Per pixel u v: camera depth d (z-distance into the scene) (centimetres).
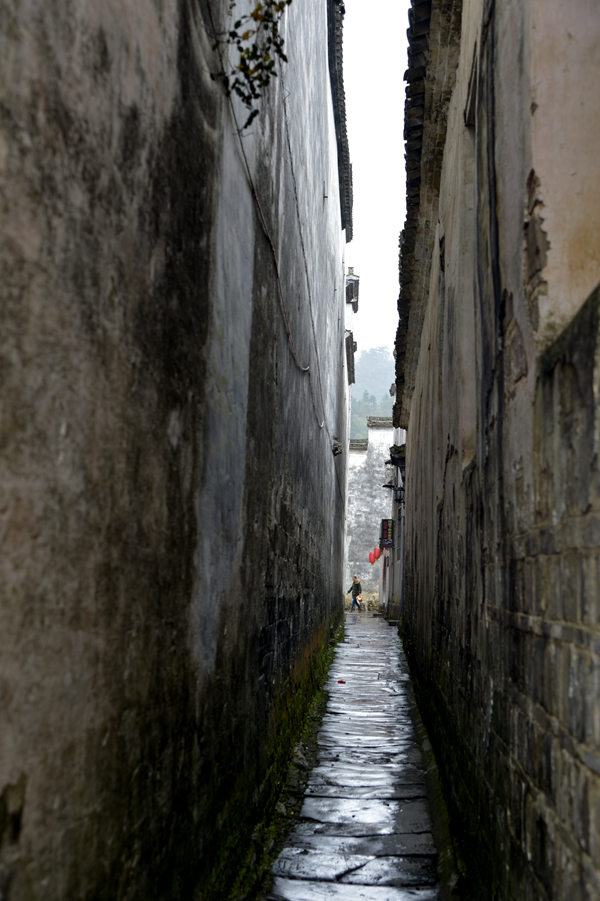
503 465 356
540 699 271
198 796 334
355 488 3519
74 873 202
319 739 820
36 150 177
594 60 308
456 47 609
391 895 445
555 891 242
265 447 512
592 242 297
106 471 222
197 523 326
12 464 168
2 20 162
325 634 1419
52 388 186
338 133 1420
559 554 249
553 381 262
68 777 198
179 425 297
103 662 221
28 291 174
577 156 304
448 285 643
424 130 709
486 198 416
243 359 427
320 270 1056
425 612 958
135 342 245
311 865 486
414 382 1391
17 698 171
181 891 305
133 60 241
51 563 187
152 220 261
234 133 389
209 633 353
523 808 294
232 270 391
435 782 634
